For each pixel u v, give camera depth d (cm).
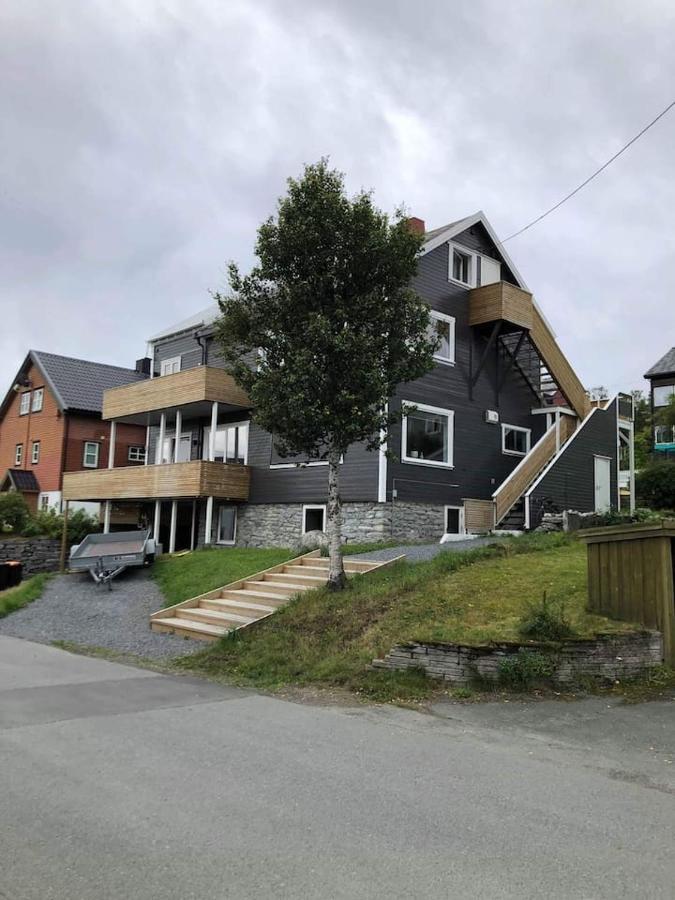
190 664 1056
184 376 2331
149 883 381
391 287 1273
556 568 1222
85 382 3703
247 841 434
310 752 624
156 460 2916
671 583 922
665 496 3066
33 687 891
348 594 1198
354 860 410
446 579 1190
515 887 382
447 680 875
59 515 2916
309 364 1177
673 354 4669
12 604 1639
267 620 1190
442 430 2227
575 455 2333
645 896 374
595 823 472
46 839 434
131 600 1680
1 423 4062
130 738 661
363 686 873
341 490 2077
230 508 2450
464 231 2362
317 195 1230
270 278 1280
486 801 510
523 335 2355
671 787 548
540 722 735
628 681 873
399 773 571
